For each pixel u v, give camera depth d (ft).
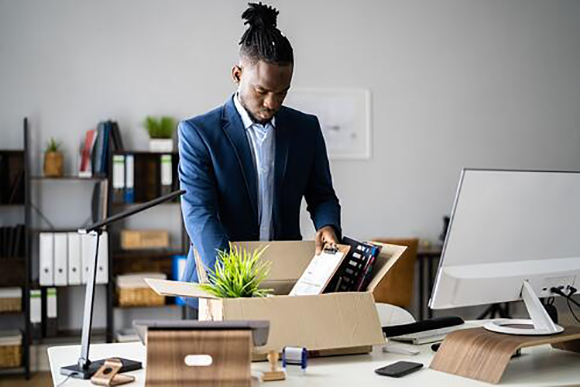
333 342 6.31
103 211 16.66
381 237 19.45
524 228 6.64
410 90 19.58
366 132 19.33
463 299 6.48
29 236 16.94
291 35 18.90
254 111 7.58
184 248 17.97
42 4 17.62
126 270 18.15
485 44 20.01
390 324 7.86
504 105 20.15
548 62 20.42
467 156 19.93
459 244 6.36
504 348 5.88
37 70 17.61
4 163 17.30
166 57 18.19
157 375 5.18
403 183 19.60
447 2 19.76
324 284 6.54
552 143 20.47
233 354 5.21
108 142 17.10
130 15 18.02
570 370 6.23
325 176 8.46
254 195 8.03
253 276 6.35
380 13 19.38
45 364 17.54
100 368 5.92
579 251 6.98
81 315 17.94
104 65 17.90
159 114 18.16
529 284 6.70
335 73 19.15
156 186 18.22
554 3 20.42
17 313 16.88
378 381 5.76
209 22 18.37
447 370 6.06
